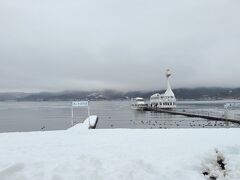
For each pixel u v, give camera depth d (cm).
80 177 738
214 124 5388
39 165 812
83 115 9731
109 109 14550
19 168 771
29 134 1755
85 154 941
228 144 1192
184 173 823
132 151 1075
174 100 10300
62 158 919
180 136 1498
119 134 1653
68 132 1852
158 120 6762
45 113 11762
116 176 759
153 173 808
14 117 9494
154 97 11488
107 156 960
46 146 1213
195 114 7244
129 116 8462
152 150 1098
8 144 1286
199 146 1175
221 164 874
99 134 1678
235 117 6047
